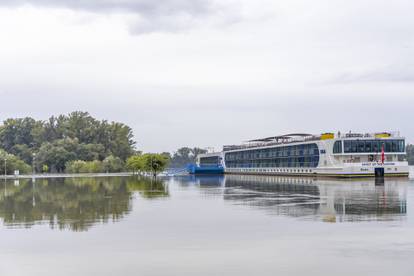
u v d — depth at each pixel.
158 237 32.91
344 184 93.06
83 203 57.91
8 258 27.14
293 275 23.30
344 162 125.00
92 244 30.66
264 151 177.00
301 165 147.12
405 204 51.66
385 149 125.25
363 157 126.12
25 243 31.14
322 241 30.73
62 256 27.48
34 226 38.31
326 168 128.25
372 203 53.03
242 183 109.62
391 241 30.50
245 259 26.41
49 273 24.14
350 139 123.81
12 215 45.81
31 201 61.56
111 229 36.44
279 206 51.66
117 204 56.19
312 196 64.44
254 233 34.06
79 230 36.12
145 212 47.41
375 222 38.53
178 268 24.75
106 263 25.86
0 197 69.25
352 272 23.58
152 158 168.88
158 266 25.19
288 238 31.94
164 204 55.75
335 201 56.19
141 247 29.66
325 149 130.12
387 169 120.62
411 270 23.80
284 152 160.38
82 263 25.92
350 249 28.36
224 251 28.36
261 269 24.38
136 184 108.31
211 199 62.19
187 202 58.16
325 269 24.19
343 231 34.31
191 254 27.70
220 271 24.14
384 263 25.14
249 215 44.12
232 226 37.41
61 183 117.94
